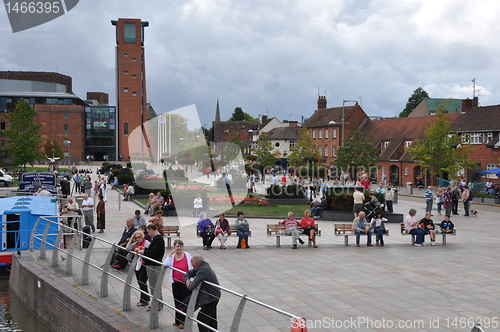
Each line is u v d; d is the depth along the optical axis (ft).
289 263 48.42
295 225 58.80
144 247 34.04
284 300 34.27
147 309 30.27
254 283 39.60
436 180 173.78
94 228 67.46
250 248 57.77
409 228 60.54
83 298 33.88
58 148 295.07
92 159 329.93
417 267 46.47
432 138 149.38
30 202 60.49
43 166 286.46
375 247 59.26
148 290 30.78
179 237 62.44
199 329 24.52
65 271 41.93
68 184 112.27
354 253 54.70
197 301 24.54
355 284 39.34
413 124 203.21
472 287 38.34
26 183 106.83
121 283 35.76
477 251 56.29
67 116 330.95
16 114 197.57
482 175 163.32
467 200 96.84
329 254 53.93
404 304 33.30
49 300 38.45
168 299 32.65
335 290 37.27
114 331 27.35
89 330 30.66
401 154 196.65
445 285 39.01
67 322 34.47
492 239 66.69
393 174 198.70
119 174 168.66
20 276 46.68
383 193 92.89
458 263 48.60
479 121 169.78
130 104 316.40
